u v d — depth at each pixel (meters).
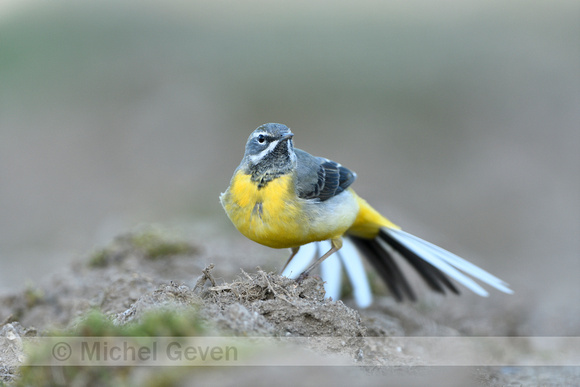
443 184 21.59
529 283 13.99
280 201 7.60
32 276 13.34
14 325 7.38
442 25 29.97
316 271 10.96
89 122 24.42
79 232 17.16
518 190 20.78
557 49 27.52
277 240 7.84
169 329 4.81
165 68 27.50
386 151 23.98
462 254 15.98
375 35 29.19
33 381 4.71
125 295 8.30
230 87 27.00
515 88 26.45
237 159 23.52
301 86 27.27
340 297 10.44
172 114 25.31
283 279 6.34
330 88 27.28
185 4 29.83
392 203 19.70
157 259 11.15
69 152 22.66
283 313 5.90
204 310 5.37
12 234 17.58
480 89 26.66
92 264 10.93
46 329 7.34
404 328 9.72
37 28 27.52
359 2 31.52
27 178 21.02
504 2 30.73
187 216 17.78
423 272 9.59
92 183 21.09
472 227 18.69
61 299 9.51
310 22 30.17
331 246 8.28
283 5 30.72
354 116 26.00
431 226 18.53
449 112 25.86
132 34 28.41
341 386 4.42
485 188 21.12
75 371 4.54
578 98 25.30
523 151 23.11
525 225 18.64
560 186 20.72
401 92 27.05
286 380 4.41
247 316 5.32
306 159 8.11
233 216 7.86
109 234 15.98
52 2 28.75
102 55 27.59
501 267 15.75
